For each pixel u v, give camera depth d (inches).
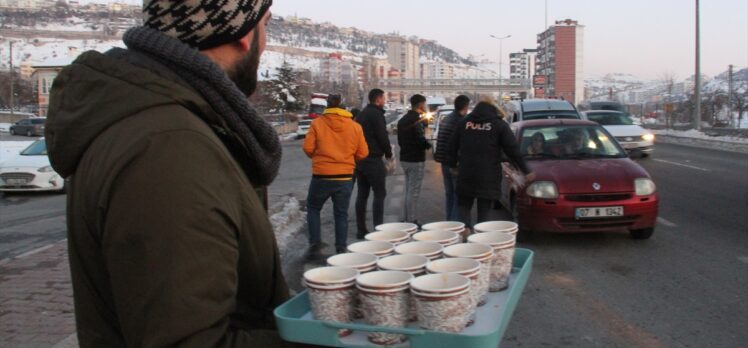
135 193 39.5
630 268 251.8
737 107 1611.7
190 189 40.4
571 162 312.3
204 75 46.6
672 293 216.4
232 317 49.6
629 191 287.0
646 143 748.6
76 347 158.1
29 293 211.9
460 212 275.9
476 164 266.8
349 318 56.7
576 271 248.8
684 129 1472.7
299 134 1633.9
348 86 4175.7
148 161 40.2
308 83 3238.2
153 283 38.6
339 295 55.6
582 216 284.0
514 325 187.3
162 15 47.3
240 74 52.7
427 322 53.3
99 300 46.1
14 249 325.4
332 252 283.7
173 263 38.8
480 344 50.4
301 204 448.8
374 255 66.1
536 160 323.6
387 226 82.7
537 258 271.0
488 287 64.3
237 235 44.6
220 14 47.7
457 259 61.4
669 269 248.7
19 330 173.2
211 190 41.7
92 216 42.1
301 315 57.7
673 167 653.9
